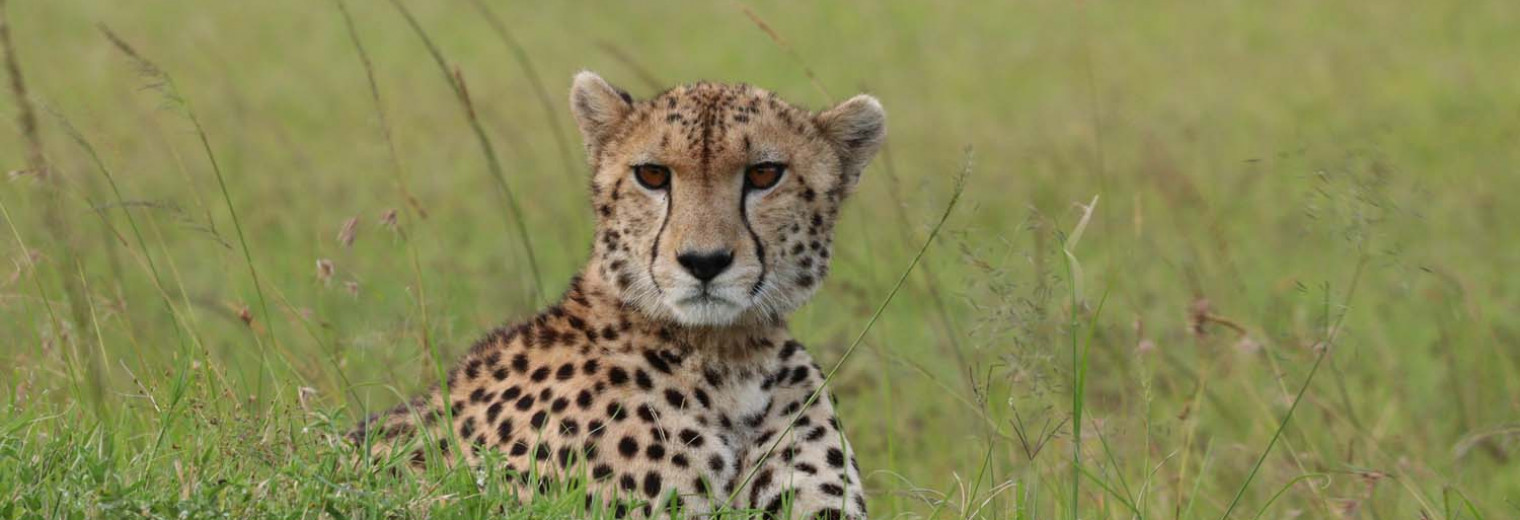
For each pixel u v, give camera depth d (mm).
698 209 7539
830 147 8164
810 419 7816
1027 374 8539
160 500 6121
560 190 21750
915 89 30219
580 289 7898
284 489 6418
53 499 6242
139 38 32500
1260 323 13445
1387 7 37094
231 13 36781
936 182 22125
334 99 28000
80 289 9680
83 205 15664
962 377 12539
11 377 8383
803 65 10711
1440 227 19375
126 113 23422
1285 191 21406
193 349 8727
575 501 6848
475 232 19344
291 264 16203
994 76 31422
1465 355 15078
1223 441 12438
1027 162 23094
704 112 7688
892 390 13664
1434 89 28922
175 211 10367
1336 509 9281
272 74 30297
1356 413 12914
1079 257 18047
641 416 7438
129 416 8172
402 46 34188
